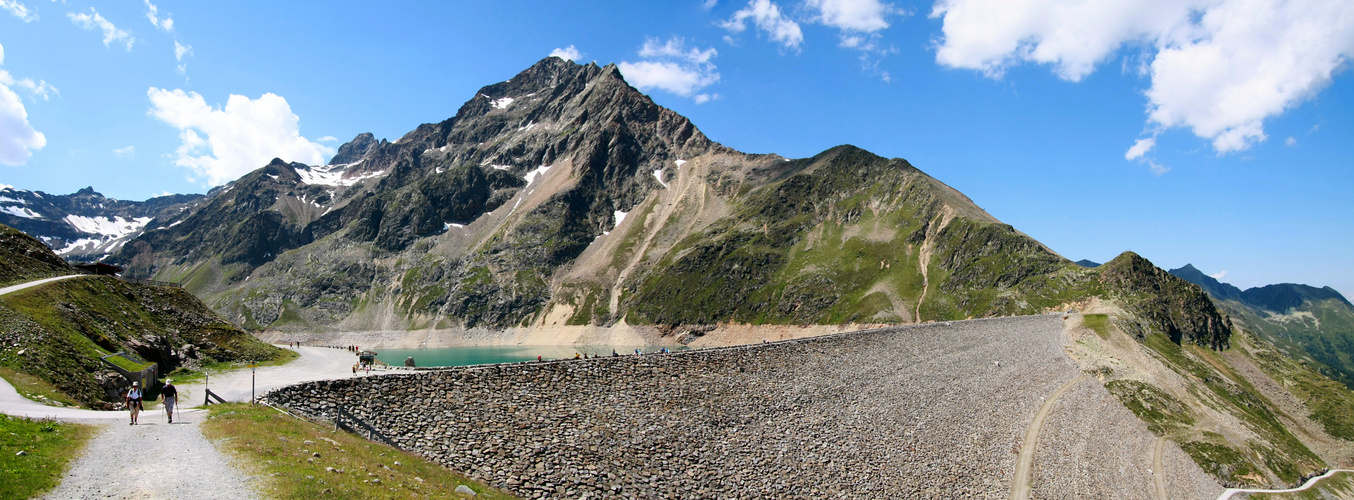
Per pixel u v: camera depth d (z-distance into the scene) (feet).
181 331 238.48
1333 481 287.07
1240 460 271.90
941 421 203.72
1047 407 256.32
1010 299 560.20
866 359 218.59
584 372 141.59
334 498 75.46
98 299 205.98
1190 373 356.59
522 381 129.80
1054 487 196.34
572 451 118.93
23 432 84.07
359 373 204.54
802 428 162.40
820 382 186.50
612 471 118.93
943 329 294.87
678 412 144.25
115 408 138.82
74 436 88.69
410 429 108.99
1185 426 286.46
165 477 75.41
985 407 231.09
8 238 226.79
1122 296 481.05
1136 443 261.65
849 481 153.17
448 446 108.27
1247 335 459.73
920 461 177.47
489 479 104.68
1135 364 343.05
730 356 176.35
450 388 120.47
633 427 132.87
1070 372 310.04
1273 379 401.08
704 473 131.54
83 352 155.94
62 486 69.87
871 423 180.24
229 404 112.57
